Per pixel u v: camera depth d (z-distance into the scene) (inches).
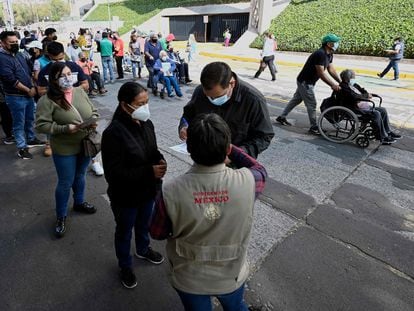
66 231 120.7
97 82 337.1
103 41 384.5
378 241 116.9
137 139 80.7
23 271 101.0
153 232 53.7
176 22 1202.0
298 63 575.5
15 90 171.8
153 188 87.0
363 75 482.9
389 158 190.2
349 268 103.6
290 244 114.6
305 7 799.1
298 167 176.6
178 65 390.6
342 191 152.2
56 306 88.8
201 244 53.1
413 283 98.0
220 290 55.9
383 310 88.4
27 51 260.4
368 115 197.9
